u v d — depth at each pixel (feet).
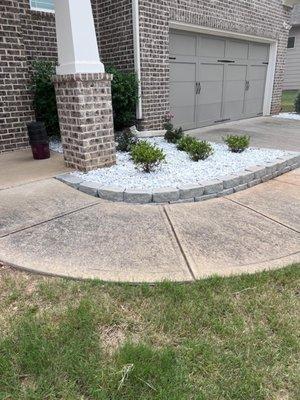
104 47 24.48
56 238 10.07
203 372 5.77
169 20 23.67
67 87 14.58
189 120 28.37
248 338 6.47
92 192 13.34
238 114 34.12
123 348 6.16
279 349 6.23
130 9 21.81
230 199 13.55
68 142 15.71
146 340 6.44
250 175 14.94
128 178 14.49
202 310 7.20
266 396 5.38
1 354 6.10
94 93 14.73
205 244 9.84
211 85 29.58
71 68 14.20
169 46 24.77
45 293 7.72
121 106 22.08
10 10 18.51
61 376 5.66
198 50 27.22
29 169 16.17
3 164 17.16
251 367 5.87
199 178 14.40
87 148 15.08
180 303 7.41
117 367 5.82
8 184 14.19
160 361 5.91
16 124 20.20
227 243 9.91
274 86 37.27
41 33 21.61
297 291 7.84
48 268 8.59
